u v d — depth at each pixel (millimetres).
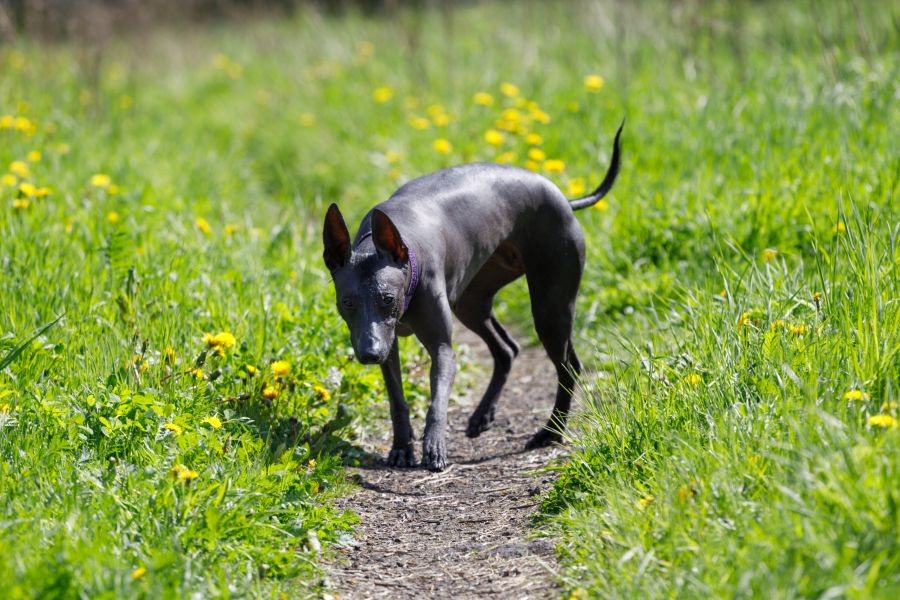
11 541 4777
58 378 6742
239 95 20094
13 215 9445
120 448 5957
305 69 20766
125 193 11289
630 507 5398
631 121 12781
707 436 5648
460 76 17469
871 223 6789
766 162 10391
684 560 4805
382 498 6789
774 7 18688
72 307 7848
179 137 16359
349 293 6605
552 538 5828
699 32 15570
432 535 6191
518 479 6949
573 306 7773
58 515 5168
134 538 5152
